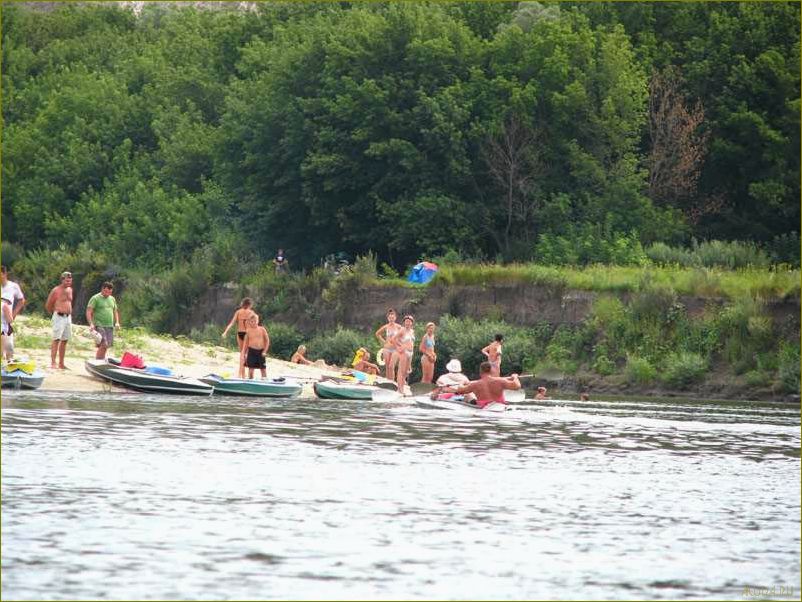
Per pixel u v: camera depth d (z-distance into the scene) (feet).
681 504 223.71
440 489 229.45
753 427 367.45
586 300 599.98
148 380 397.39
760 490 241.76
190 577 162.50
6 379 371.56
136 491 214.69
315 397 424.46
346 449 278.46
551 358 582.35
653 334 563.48
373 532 190.70
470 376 596.29
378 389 429.38
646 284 581.94
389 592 159.02
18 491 209.56
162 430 296.30
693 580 170.09
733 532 200.44
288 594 156.35
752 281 569.64
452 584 163.63
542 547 185.37
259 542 181.68
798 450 307.78
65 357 434.71
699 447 309.42
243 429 307.58
